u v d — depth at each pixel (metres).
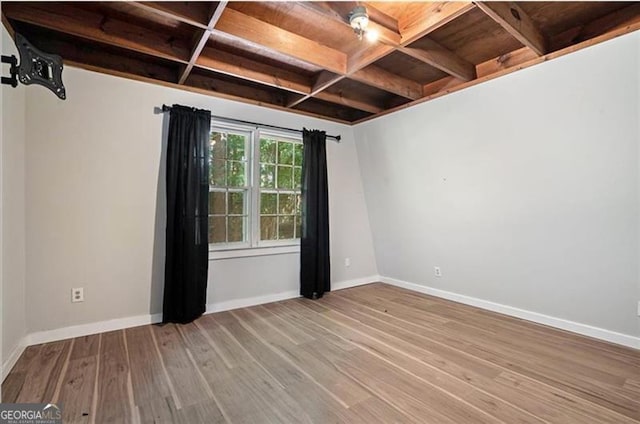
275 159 4.03
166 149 3.18
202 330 3.01
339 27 2.57
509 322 3.29
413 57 2.79
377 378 2.22
